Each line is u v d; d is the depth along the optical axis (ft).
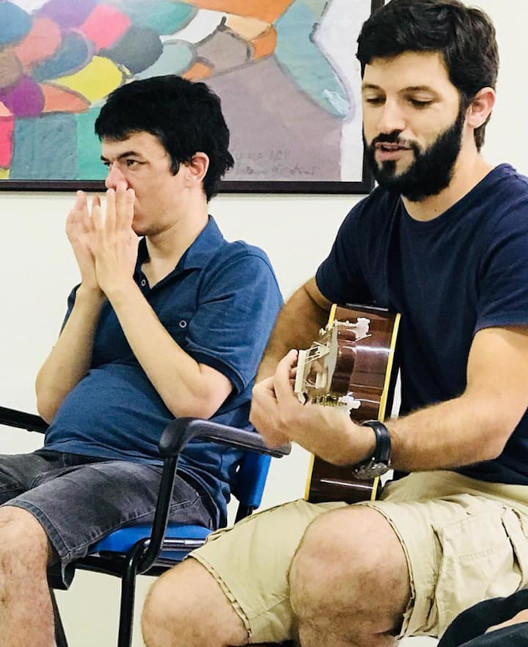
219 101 6.64
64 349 6.28
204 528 5.76
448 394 5.14
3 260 8.50
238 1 8.27
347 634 4.51
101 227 6.11
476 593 4.47
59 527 5.16
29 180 8.46
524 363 4.55
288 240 8.09
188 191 6.38
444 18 4.79
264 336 6.09
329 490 5.16
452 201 5.01
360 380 5.15
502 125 7.86
